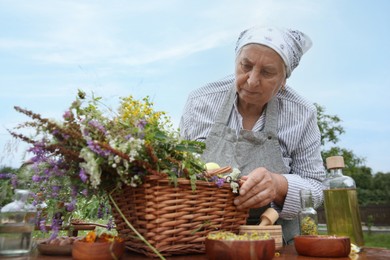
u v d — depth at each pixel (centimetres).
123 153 84
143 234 94
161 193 92
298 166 167
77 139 88
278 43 135
